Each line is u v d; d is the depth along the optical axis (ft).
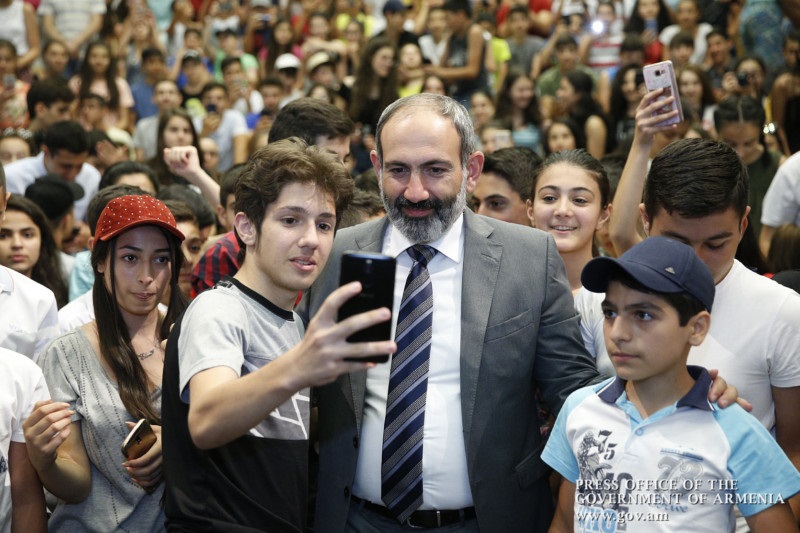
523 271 8.09
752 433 6.65
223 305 7.00
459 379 7.81
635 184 9.20
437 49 29.76
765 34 26.35
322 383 5.65
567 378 7.92
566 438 7.34
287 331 7.35
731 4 28.94
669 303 6.68
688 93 22.12
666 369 6.81
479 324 7.82
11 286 9.98
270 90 26.12
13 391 8.04
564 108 23.40
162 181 18.54
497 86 28.96
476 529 7.79
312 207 7.09
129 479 8.27
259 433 7.16
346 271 5.61
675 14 29.58
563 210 9.87
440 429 7.70
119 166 14.62
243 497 6.98
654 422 6.82
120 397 8.37
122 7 31.17
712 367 7.82
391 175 7.73
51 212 14.25
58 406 7.67
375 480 7.79
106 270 8.61
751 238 9.49
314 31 31.07
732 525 6.86
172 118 18.69
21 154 18.63
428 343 7.84
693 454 6.64
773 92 20.63
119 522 8.22
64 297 12.33
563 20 30.48
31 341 9.98
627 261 6.77
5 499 7.93
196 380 6.48
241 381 5.94
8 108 22.43
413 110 7.73
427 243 8.01
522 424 7.98
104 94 26.40
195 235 11.97
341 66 29.78
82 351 8.56
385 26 32.45
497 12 33.27
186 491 6.98
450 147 7.63
